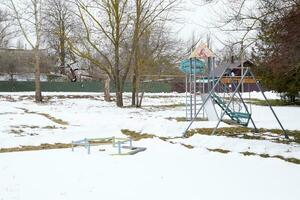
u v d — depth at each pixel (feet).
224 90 76.54
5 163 32.12
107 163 31.68
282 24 32.76
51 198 22.40
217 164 30.53
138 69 106.63
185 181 25.59
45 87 193.16
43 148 41.09
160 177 26.73
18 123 62.85
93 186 24.75
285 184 24.47
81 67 213.05
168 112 86.12
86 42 107.55
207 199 21.83
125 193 23.17
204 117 71.67
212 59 75.10
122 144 41.70
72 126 60.23
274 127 57.57
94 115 76.59
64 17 111.45
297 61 33.65
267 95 156.25
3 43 212.64
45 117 73.51
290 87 100.01
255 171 27.99
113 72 106.22
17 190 24.04
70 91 194.59
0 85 187.01
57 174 28.02
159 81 196.65
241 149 38.47
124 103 119.14
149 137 48.80
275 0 33.83
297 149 38.27
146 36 107.76
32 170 29.37
